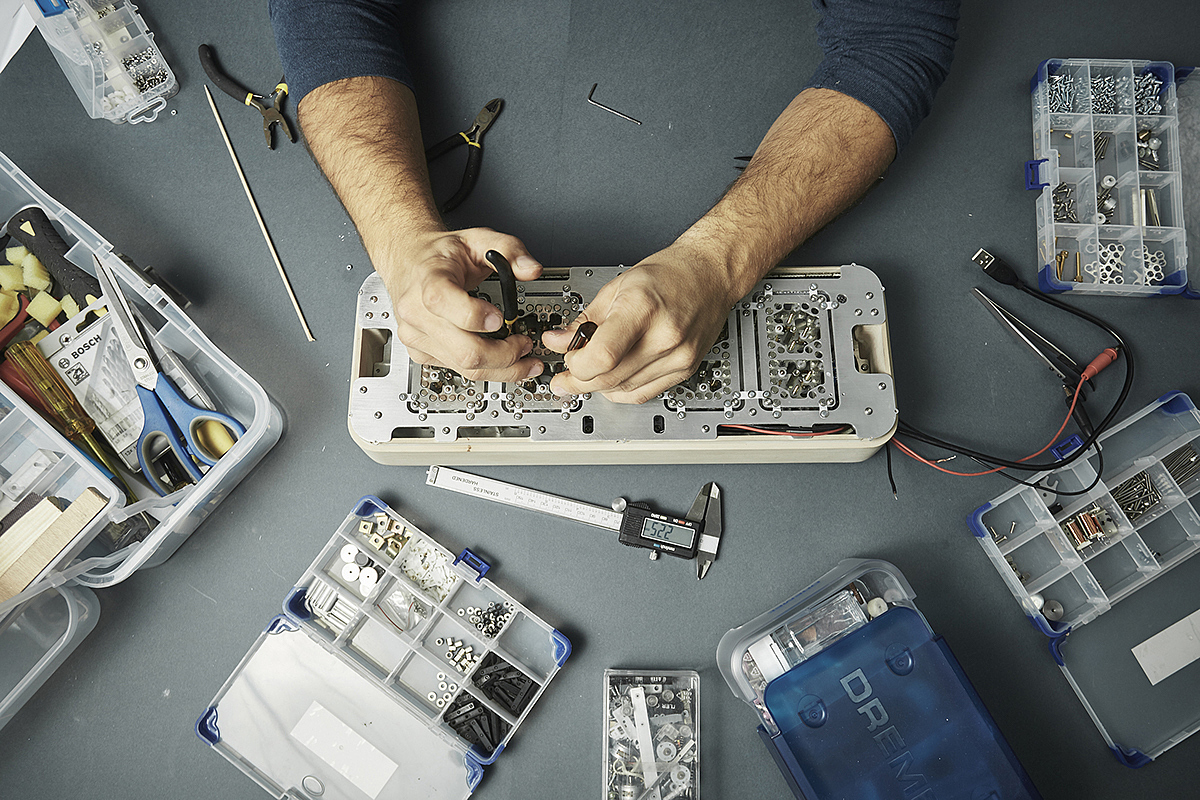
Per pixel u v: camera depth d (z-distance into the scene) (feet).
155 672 4.00
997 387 4.27
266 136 4.65
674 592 4.03
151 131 4.72
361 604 3.96
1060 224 4.35
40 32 4.91
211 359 4.29
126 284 4.31
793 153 3.81
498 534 4.11
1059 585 4.08
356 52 4.06
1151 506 4.09
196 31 4.84
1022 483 4.04
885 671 3.50
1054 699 3.90
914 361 4.32
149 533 4.04
